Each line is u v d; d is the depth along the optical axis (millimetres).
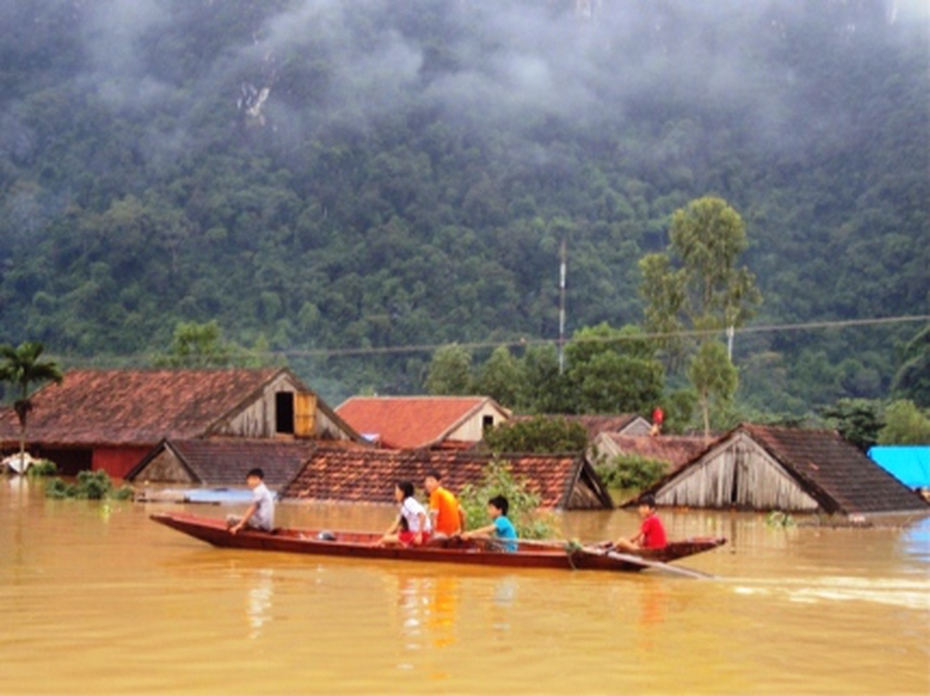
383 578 19312
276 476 46562
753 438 36594
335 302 140125
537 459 35906
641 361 82000
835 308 151500
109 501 36406
